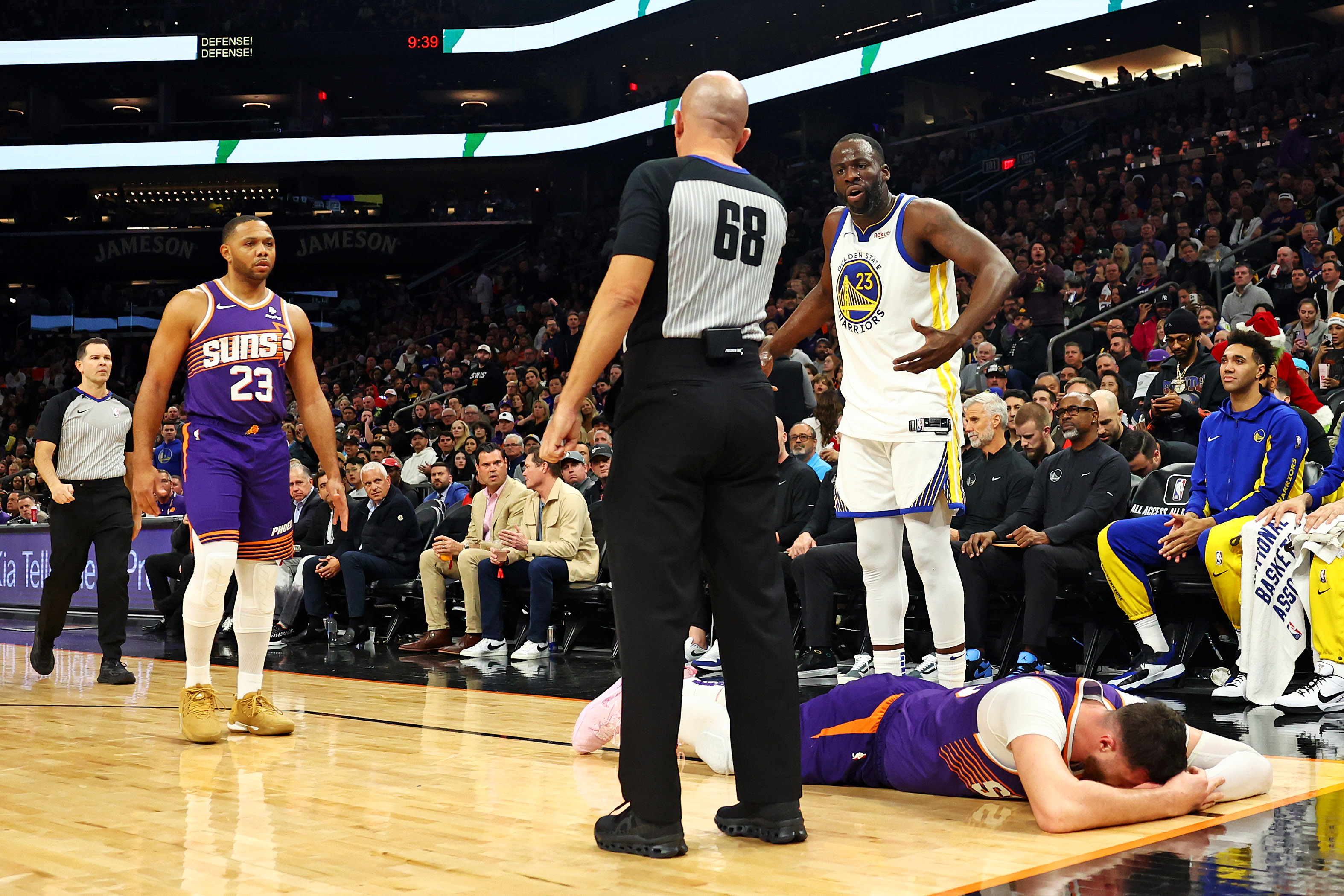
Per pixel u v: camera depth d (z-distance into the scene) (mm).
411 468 10445
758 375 2199
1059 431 6449
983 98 21734
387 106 26266
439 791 2625
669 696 2080
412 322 21078
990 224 16078
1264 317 5332
